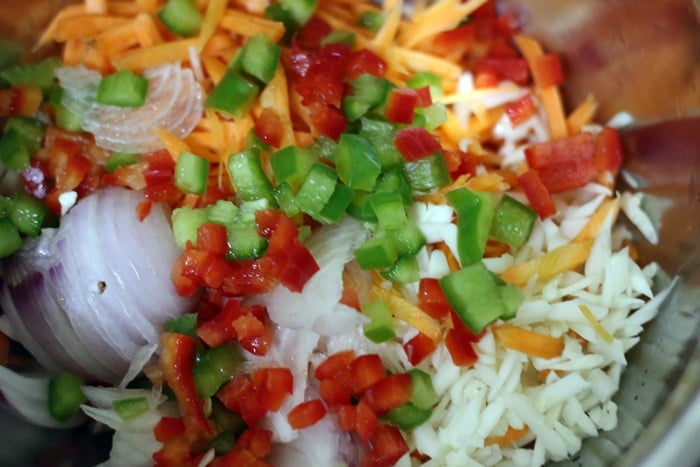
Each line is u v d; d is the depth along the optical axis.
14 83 0.26
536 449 0.23
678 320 0.23
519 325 0.24
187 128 0.26
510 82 0.28
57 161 0.26
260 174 0.24
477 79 0.28
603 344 0.24
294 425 0.23
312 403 0.23
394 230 0.24
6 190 0.25
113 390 0.24
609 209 0.26
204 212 0.24
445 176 0.25
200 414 0.23
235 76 0.25
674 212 0.24
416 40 0.28
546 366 0.23
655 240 0.25
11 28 0.26
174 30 0.26
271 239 0.23
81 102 0.26
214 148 0.26
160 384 0.23
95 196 0.25
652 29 0.24
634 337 0.24
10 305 0.24
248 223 0.24
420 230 0.24
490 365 0.23
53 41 0.27
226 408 0.23
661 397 0.21
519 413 0.23
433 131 0.27
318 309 0.23
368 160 0.24
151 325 0.24
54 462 0.23
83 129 0.26
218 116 0.26
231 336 0.23
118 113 0.26
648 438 0.20
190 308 0.24
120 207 0.24
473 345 0.23
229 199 0.25
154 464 0.22
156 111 0.26
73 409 0.24
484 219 0.24
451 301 0.23
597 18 0.26
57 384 0.24
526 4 0.28
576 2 0.27
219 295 0.24
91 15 0.27
